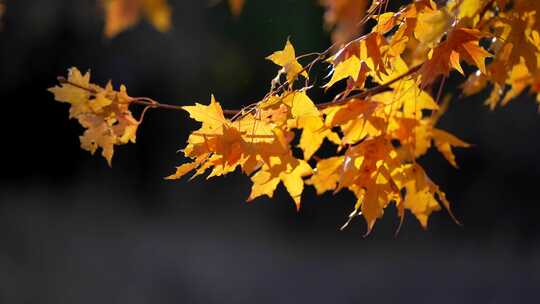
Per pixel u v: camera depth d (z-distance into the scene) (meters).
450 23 2.24
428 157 15.86
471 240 15.73
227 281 14.42
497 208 15.76
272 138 2.28
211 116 2.29
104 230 16.12
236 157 2.27
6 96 16.31
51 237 15.60
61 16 14.84
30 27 14.89
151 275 14.52
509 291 14.20
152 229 16.30
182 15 15.34
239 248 15.65
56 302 13.76
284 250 15.76
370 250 15.76
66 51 15.34
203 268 14.83
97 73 15.45
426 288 14.37
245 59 15.55
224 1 15.05
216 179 16.88
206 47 15.51
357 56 2.35
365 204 2.47
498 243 15.53
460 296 14.05
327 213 16.19
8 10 14.66
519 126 14.98
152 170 17.06
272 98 2.30
